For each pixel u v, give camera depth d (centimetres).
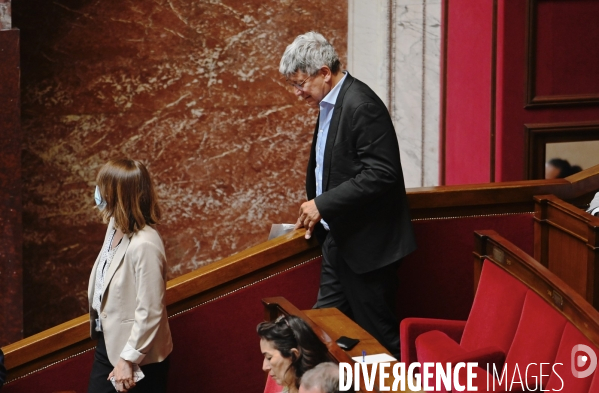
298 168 2411
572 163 2064
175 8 2289
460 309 1630
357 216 1391
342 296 1466
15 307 2077
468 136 2197
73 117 2288
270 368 1095
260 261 1559
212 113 2352
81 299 2372
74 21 2247
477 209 1614
